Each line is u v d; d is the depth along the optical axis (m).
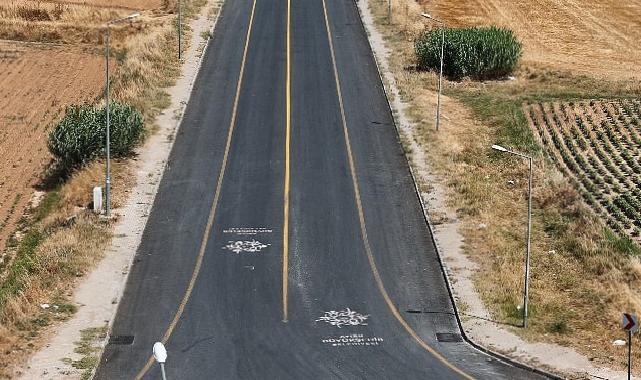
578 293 53.72
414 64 89.81
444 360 47.19
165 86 82.56
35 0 105.19
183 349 47.94
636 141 76.25
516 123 78.62
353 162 69.88
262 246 58.34
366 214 62.59
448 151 72.19
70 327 49.28
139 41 92.62
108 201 61.25
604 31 103.50
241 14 100.25
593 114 81.25
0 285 54.78
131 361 46.78
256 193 65.00
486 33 90.12
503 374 45.91
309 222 61.34
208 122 75.94
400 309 52.16
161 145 71.69
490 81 88.88
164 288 53.69
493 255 57.72
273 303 52.44
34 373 44.97
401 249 58.50
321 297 53.12
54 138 69.38
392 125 76.38
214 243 58.59
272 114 77.56
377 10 102.25
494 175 69.44
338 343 48.69
